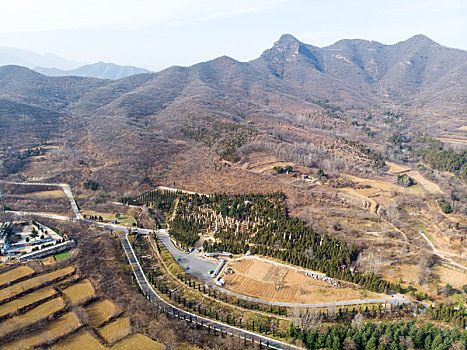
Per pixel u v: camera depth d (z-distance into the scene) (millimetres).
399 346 102500
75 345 102438
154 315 117875
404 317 121625
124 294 128875
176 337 107625
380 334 105875
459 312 118938
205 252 168125
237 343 105750
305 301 130250
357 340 104375
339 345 103000
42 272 133375
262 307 126312
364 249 166000
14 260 139250
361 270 151000
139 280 142500
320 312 119062
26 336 103625
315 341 106625
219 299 131500
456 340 103812
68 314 114938
